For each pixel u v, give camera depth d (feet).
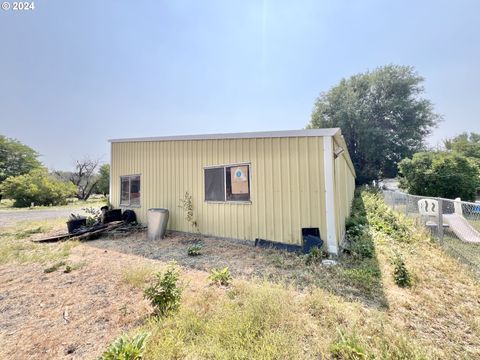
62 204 75.97
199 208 21.70
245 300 9.11
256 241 17.88
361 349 6.05
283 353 6.19
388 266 12.69
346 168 29.27
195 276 12.41
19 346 7.07
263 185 17.87
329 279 11.36
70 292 10.67
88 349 6.90
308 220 16.10
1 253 16.90
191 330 7.32
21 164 108.37
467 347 6.63
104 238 22.07
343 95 85.51
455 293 9.78
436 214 18.76
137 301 9.74
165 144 24.49
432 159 43.04
